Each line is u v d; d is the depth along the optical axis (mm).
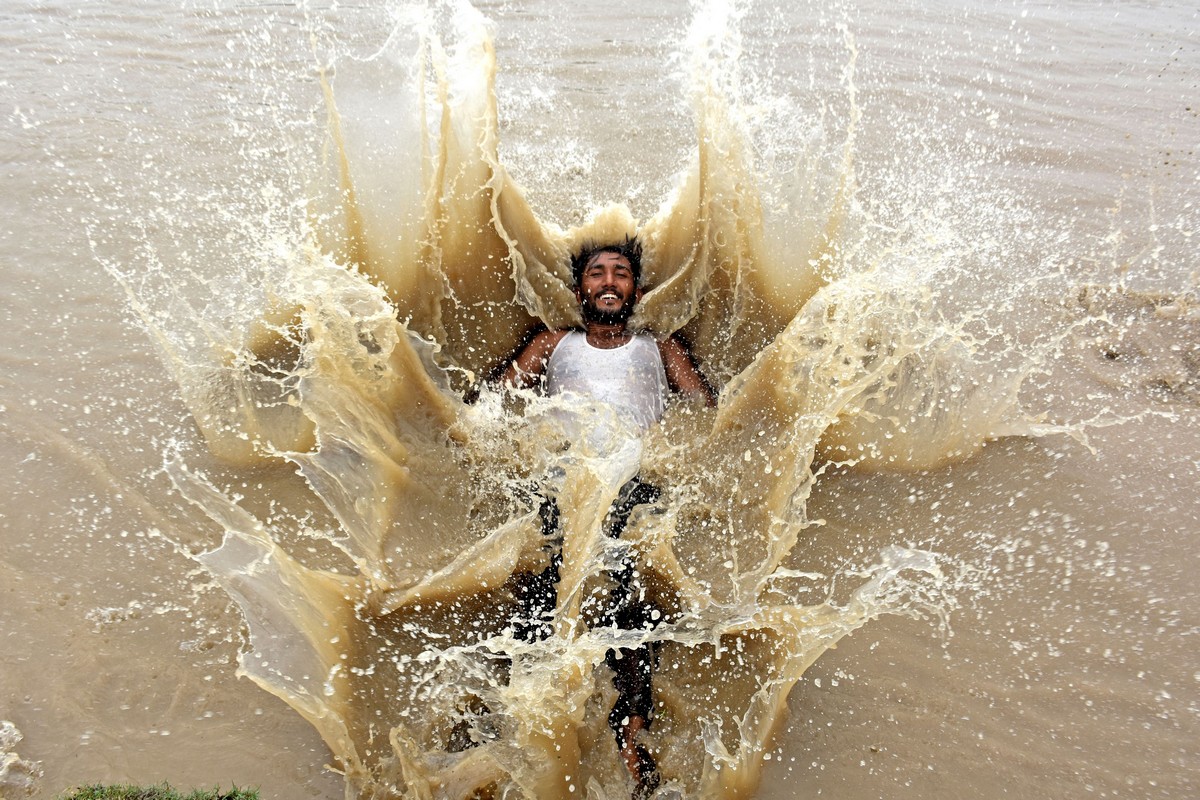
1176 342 4117
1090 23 7746
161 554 3109
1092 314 4270
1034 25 7637
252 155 5293
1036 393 3840
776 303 3955
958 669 2840
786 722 2693
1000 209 5027
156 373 3814
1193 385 3896
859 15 7617
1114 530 3275
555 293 4109
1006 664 2854
